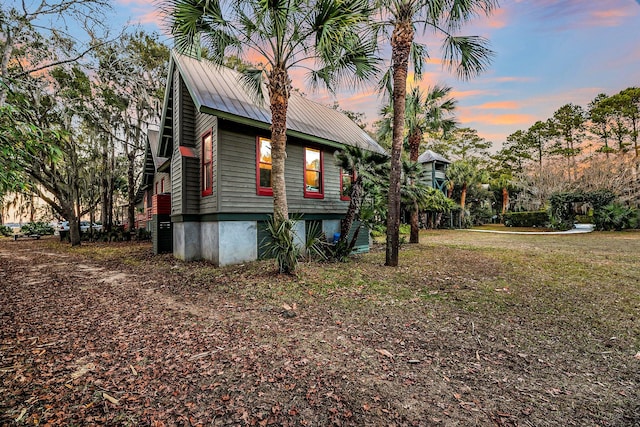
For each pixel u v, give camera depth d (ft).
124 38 44.47
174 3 17.04
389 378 8.07
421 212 79.30
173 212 33.04
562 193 77.77
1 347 9.86
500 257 28.66
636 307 14.03
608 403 7.09
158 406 6.82
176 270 23.67
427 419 6.43
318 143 34.19
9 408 6.68
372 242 42.34
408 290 17.03
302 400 7.06
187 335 10.85
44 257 32.71
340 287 17.61
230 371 8.35
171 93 32.94
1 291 17.33
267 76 20.71
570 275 20.67
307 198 32.89
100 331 11.26
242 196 27.37
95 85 51.24
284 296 15.88
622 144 105.29
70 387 7.56
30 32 36.60
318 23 17.87
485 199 104.22
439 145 128.06
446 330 11.48
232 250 26.43
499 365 8.88
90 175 62.85
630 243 40.83
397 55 23.04
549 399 7.23
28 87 35.88
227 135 26.53
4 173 10.16
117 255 34.01
